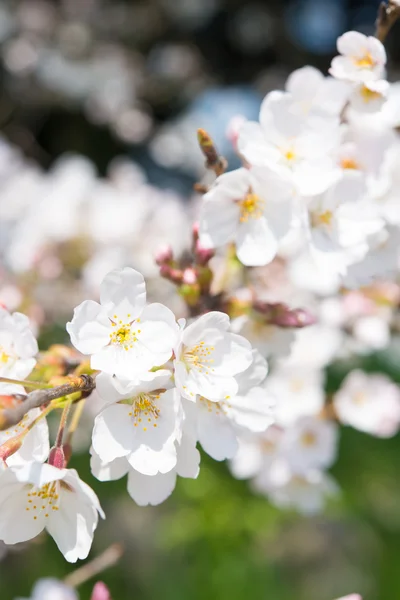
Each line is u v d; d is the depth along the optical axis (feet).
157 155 4.42
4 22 4.29
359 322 2.00
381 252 1.60
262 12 4.89
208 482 2.56
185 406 1.33
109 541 2.95
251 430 1.37
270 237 1.47
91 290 2.17
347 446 2.80
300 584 3.25
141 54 4.76
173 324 1.31
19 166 2.56
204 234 1.47
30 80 4.25
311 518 3.24
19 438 1.26
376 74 1.46
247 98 4.77
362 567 3.33
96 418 1.29
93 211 2.22
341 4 5.06
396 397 2.03
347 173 1.51
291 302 1.87
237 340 1.34
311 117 1.48
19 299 2.18
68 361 1.38
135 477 1.34
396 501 2.87
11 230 2.38
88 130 4.58
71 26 4.46
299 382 1.96
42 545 2.67
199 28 4.90
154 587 2.74
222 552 2.53
